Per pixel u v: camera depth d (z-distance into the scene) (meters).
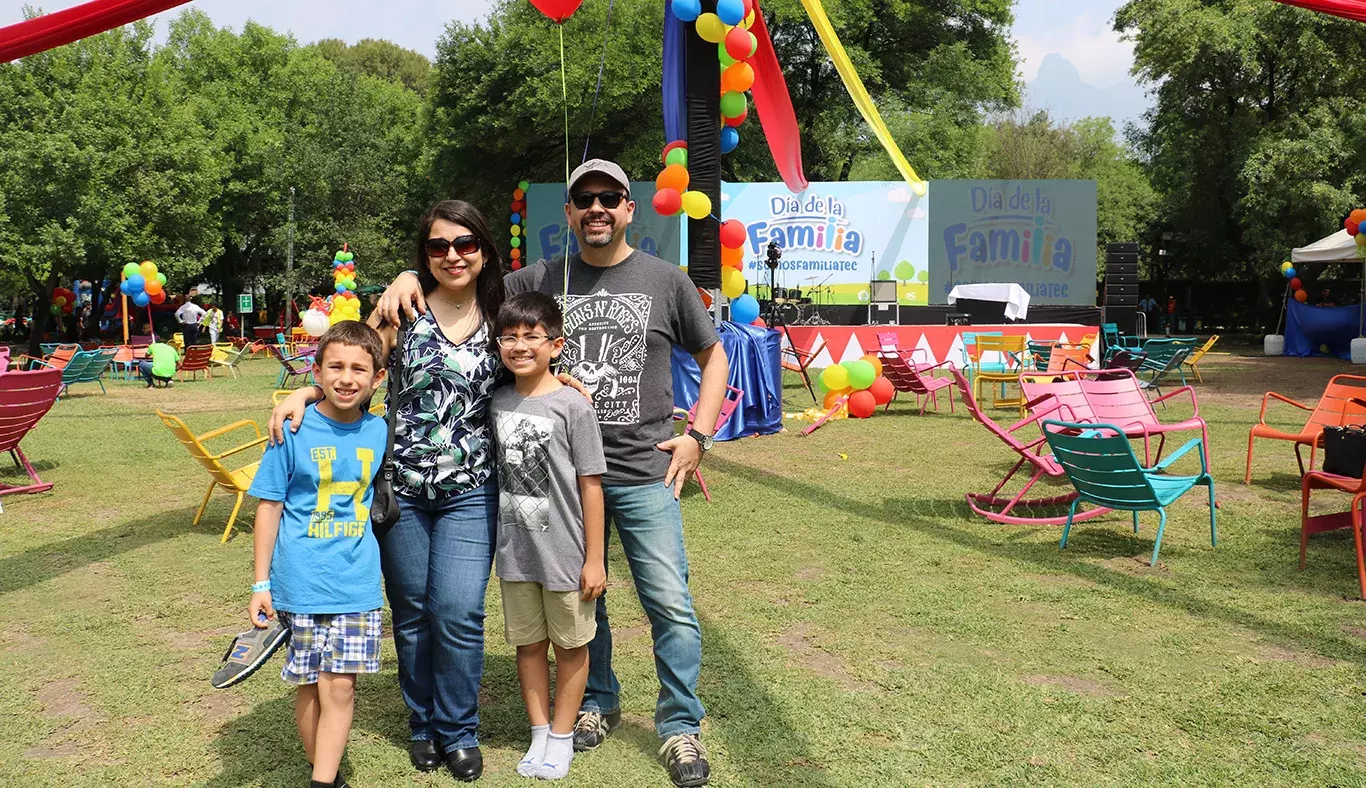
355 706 3.70
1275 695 3.64
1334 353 22.97
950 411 12.91
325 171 33.22
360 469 2.91
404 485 3.04
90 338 32.12
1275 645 4.18
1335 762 3.11
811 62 29.03
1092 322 20.67
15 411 7.55
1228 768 3.08
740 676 3.88
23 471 8.94
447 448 3.04
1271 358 22.64
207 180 26.56
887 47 31.45
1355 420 7.14
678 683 3.12
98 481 8.46
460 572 3.07
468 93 25.59
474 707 3.16
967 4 30.47
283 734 3.45
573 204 3.15
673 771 3.05
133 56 26.81
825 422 11.75
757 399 10.66
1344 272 32.28
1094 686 3.77
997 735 3.34
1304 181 24.25
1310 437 7.25
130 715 3.62
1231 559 5.52
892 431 11.01
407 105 42.00
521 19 25.14
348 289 22.72
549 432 3.00
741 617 4.62
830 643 4.25
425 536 3.10
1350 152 23.88
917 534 6.21
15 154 22.80
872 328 19.02
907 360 14.16
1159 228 34.91
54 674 4.04
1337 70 25.59
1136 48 28.28
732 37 9.14
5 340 35.22
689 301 3.21
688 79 9.52
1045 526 6.40
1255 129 27.53
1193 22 26.28
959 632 4.38
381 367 2.98
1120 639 4.27
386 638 4.49
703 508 7.03
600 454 3.03
